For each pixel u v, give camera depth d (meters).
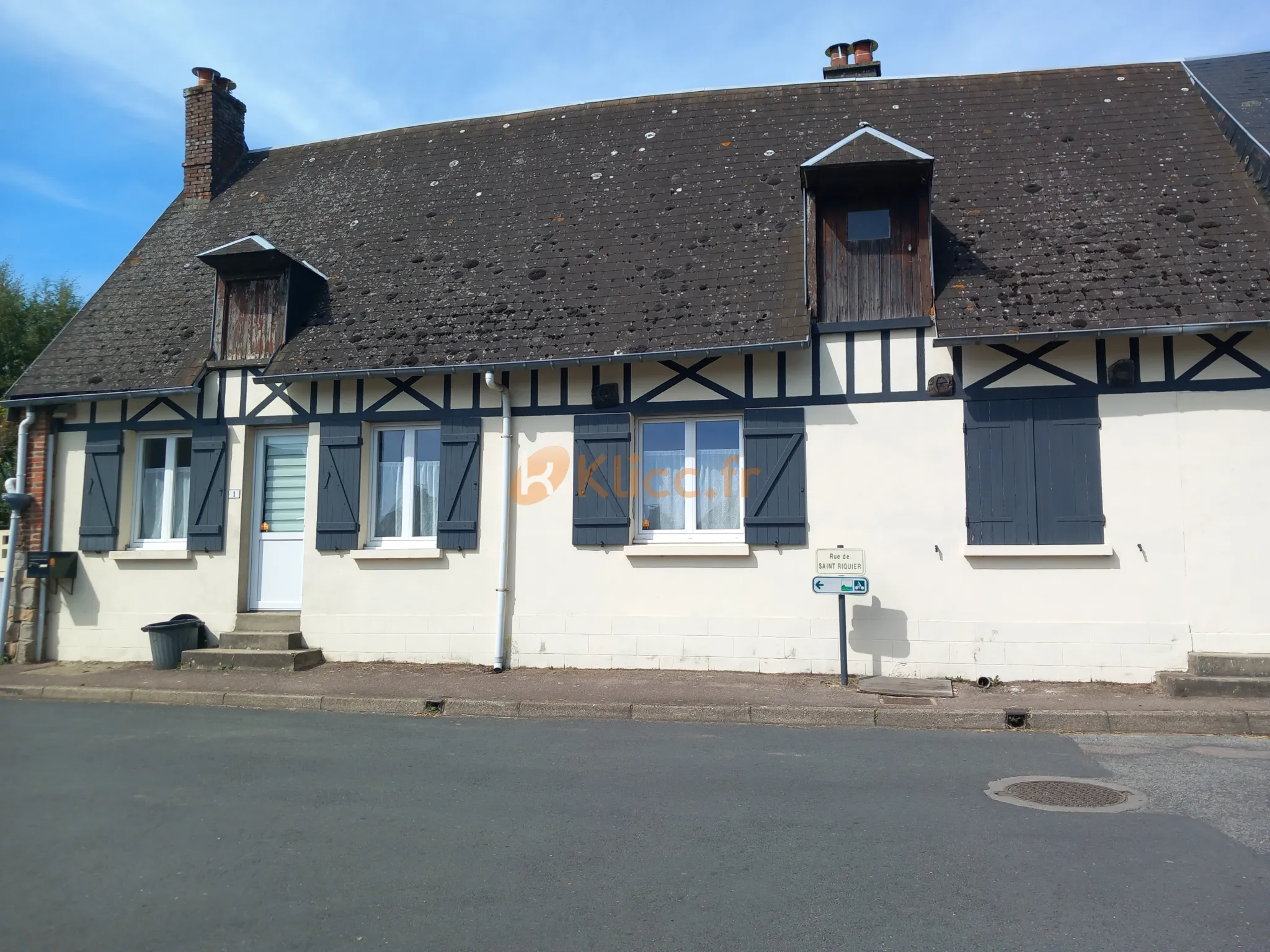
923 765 6.55
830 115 12.56
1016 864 4.64
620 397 10.16
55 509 11.69
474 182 13.05
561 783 6.16
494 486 10.39
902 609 9.35
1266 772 6.29
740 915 4.12
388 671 10.09
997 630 9.15
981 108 12.10
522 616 10.21
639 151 12.77
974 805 5.60
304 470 11.23
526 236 11.79
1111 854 4.75
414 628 10.48
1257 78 11.52
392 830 5.28
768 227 10.91
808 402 9.70
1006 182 10.76
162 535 11.66
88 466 11.59
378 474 11.02
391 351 10.53
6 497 11.45
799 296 9.91
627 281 10.66
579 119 13.72
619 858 4.82
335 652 10.65
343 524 10.70
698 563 9.87
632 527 10.12
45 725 8.16
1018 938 3.87
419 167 13.66
